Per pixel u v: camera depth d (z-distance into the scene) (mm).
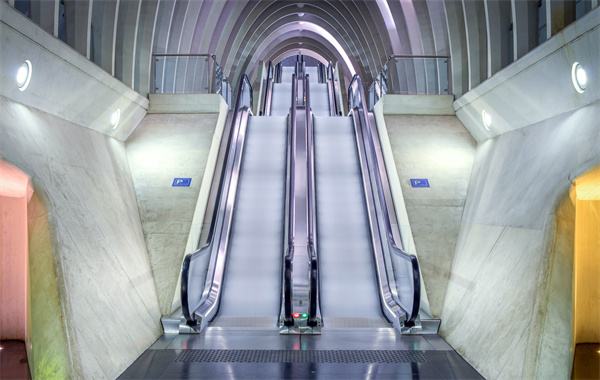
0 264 5328
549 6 5684
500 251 5512
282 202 9016
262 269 7582
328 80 21469
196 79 10047
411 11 12352
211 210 8461
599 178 4539
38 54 5121
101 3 7582
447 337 5832
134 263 6301
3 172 4500
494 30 7949
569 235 4500
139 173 8109
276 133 11156
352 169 9977
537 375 3930
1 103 4789
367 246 8078
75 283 4605
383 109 9742
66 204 5156
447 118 9586
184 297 5816
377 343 5762
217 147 9555
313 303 6043
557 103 5707
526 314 4340
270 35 24016
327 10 20938
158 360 5098
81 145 6484
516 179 6078
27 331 4559
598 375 4285
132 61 8617
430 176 8211
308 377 4652
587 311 5238
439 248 7152
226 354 5328
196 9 12078
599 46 4582
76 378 3957
